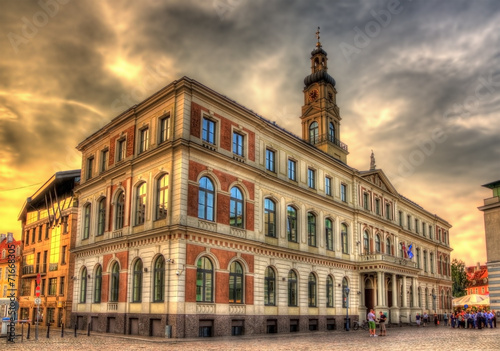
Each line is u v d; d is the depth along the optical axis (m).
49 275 51.38
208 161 34.47
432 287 73.31
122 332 34.38
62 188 51.72
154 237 33.19
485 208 54.88
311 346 26.41
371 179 56.78
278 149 41.88
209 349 23.98
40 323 51.31
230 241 34.81
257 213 38.00
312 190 45.59
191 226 31.92
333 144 58.62
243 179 37.16
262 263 37.59
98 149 43.28
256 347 25.41
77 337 31.62
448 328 49.25
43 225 55.53
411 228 68.25
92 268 40.12
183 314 30.41
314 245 44.84
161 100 35.66
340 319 45.94
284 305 39.12
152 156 34.81
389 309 51.69
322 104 59.06
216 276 33.22
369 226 54.06
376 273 50.69
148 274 33.09
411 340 31.23
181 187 32.06
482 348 24.88
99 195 41.31
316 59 61.97
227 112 36.84
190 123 33.72
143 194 35.78
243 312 34.91
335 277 46.53
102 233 40.38
